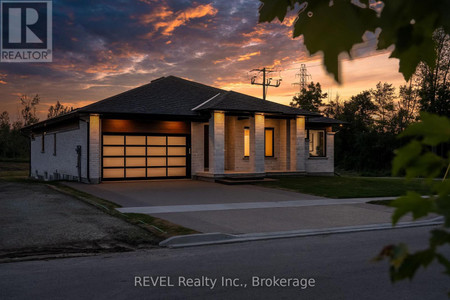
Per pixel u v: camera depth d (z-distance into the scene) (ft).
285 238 30.04
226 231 31.53
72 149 70.38
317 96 185.98
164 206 42.78
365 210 42.45
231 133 75.77
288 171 76.95
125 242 27.99
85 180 63.82
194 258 24.07
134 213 37.88
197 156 72.23
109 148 66.85
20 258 23.76
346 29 2.18
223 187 60.70
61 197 46.78
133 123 68.28
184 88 80.64
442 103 97.35
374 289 18.58
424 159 1.96
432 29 2.15
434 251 1.87
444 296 17.80
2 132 177.17
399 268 1.89
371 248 26.76
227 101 70.54
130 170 68.33
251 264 22.70
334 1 2.24
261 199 49.57
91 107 63.57
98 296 17.43
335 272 21.18
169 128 71.05
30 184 61.93
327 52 2.22
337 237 30.53
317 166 83.61
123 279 19.77
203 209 41.32
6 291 17.99
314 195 54.19
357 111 197.16
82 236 29.07
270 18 2.40
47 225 31.96
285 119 78.95
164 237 29.19
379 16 2.19
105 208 39.86
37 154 95.91
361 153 163.12
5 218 34.27
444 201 1.90
